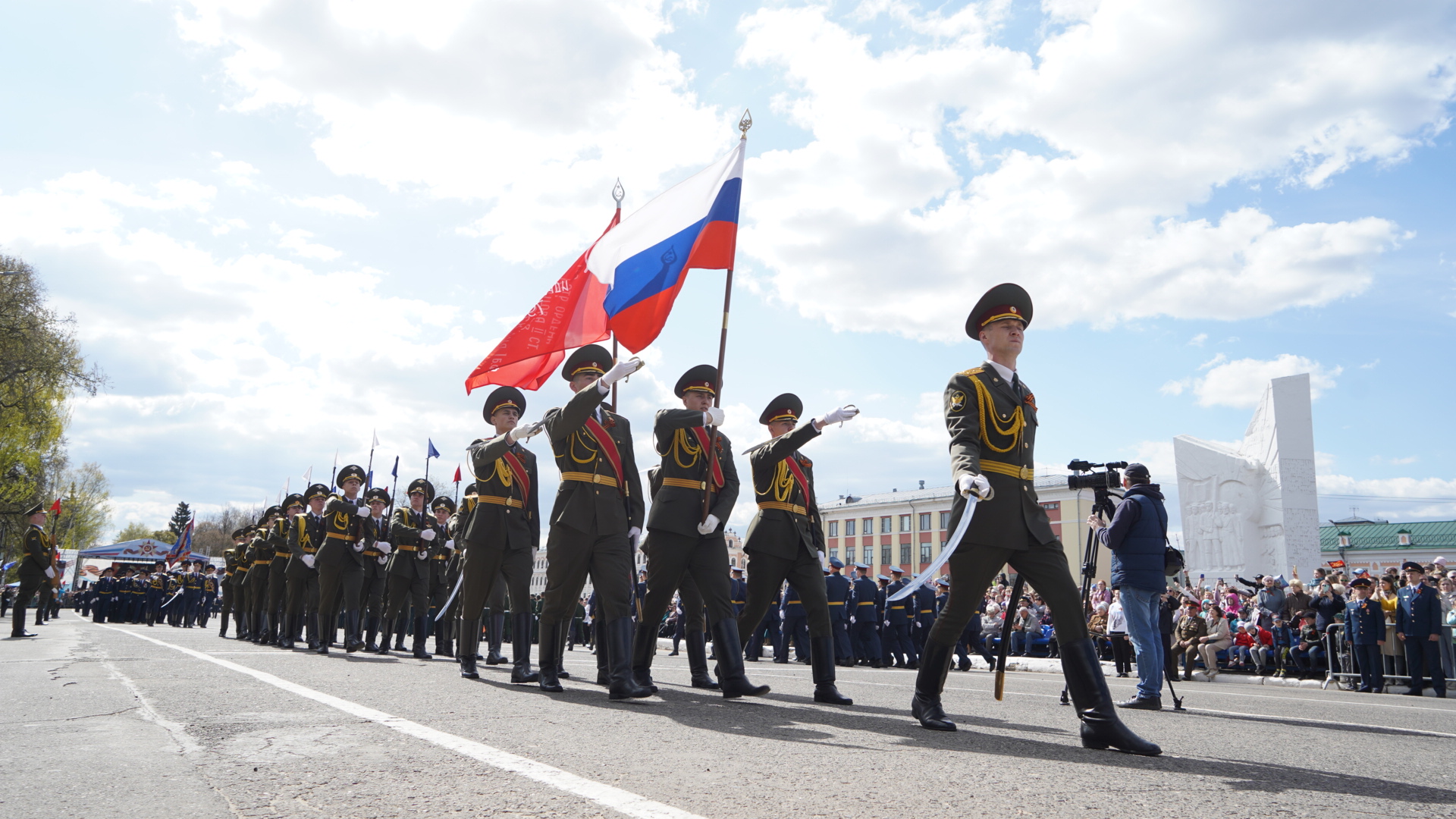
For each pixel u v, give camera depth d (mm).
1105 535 7102
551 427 6219
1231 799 3074
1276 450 26641
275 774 3107
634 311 7293
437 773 3154
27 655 8992
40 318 36531
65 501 63594
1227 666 15312
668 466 6434
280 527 14297
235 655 9266
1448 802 3145
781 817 2615
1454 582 14500
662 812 2635
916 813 2713
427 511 14609
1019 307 4844
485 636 17266
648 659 6406
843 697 6277
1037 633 18453
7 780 2986
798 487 6953
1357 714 7070
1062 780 3289
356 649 11617
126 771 3139
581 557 6246
